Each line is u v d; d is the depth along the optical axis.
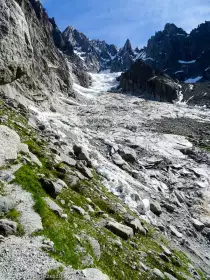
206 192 40.88
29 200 14.01
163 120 100.38
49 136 28.28
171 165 48.31
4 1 33.56
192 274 19.22
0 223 11.73
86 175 23.73
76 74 199.50
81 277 10.66
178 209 33.06
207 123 98.81
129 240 17.44
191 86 178.38
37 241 11.88
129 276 13.93
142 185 34.03
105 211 19.81
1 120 21.89
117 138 58.28
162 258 18.22
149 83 171.25
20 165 16.41
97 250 13.75
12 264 10.42
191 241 27.19
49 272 10.52
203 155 58.38
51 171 19.14
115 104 130.50
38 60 90.12
